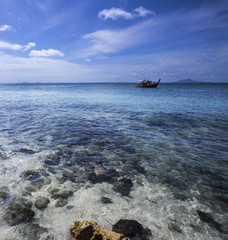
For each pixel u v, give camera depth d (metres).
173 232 3.66
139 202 4.59
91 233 3.12
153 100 29.53
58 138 9.41
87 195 4.77
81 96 37.09
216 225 3.92
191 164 6.91
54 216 3.91
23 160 6.72
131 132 10.88
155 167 6.61
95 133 10.47
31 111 17.53
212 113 17.72
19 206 4.16
